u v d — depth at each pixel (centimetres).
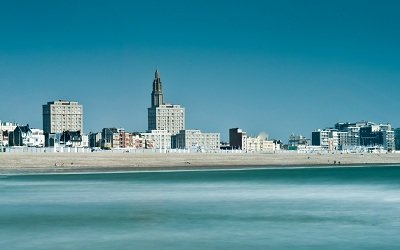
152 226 6291
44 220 6744
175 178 14912
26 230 6047
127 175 16488
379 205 8138
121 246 5197
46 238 5591
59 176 15725
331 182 13225
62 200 8919
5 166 19138
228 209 7738
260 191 10556
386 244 5256
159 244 5291
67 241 5434
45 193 10094
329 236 5656
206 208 7850
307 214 7194
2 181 13412
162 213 7325
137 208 7875
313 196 9544
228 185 12188
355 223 6438
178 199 9069
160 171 19538
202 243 5325
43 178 14750
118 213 7338
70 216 7075
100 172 18300
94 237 5638
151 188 11306
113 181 13488
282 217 6938
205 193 10150
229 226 6275
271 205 8194
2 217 7000
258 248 5106
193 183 12825
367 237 5591
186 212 7412
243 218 6875
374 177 15500
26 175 16275
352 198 9156
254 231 5950
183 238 5572
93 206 8112
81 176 15762
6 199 9062
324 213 7281
